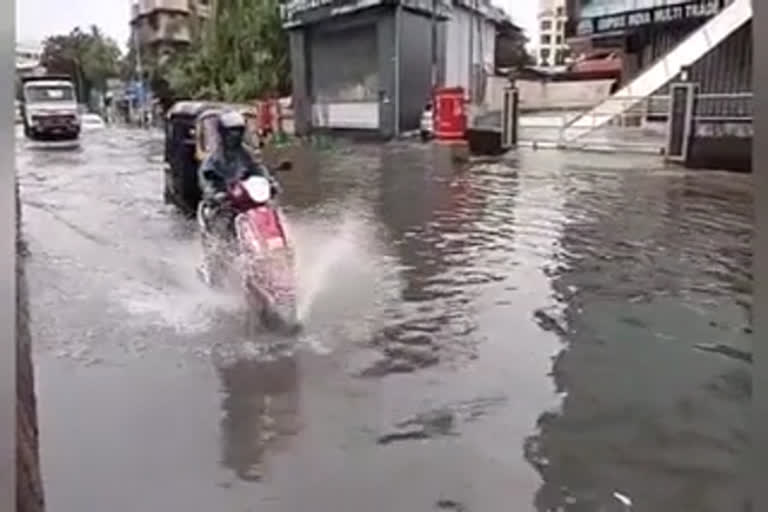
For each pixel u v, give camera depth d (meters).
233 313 4.55
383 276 5.52
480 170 12.48
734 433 3.03
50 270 5.70
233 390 3.52
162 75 39.44
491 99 22.14
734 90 13.44
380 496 2.64
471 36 24.80
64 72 47.09
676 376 3.62
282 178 11.88
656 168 11.88
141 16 45.56
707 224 7.30
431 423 3.19
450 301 4.89
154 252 6.45
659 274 5.49
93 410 3.28
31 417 2.76
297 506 2.57
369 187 10.73
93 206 9.11
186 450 2.95
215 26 27.94
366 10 20.25
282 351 4.00
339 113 22.27
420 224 7.67
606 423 3.16
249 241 4.51
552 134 16.39
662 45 17.30
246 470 2.80
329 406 3.35
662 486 2.69
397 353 3.99
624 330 4.29
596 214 8.05
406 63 20.36
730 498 2.58
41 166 14.47
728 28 13.57
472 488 2.69
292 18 23.38
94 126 34.31
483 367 3.79
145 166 14.48
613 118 15.33
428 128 19.20
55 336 4.18
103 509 2.54
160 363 3.83
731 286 5.12
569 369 3.75
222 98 27.44
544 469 2.81
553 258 6.07
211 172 4.99
